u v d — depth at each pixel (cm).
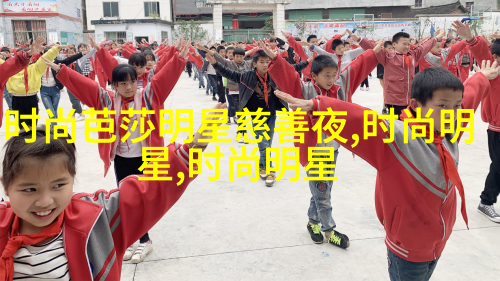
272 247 329
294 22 2938
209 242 338
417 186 184
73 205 139
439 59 713
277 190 451
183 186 150
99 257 138
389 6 3678
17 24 2589
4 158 121
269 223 371
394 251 203
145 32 2897
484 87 237
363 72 365
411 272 201
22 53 438
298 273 293
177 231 358
